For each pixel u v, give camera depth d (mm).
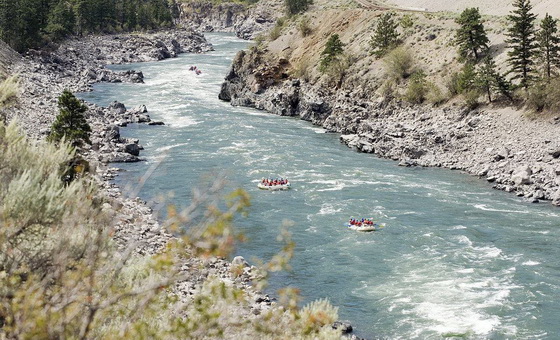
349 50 124312
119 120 93375
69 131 55062
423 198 59250
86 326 10227
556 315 34906
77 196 13180
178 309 12594
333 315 15742
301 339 14453
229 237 11461
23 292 10258
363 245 46219
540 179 63344
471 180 67000
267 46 145875
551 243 46656
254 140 85188
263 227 49719
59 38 188000
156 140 83188
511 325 33812
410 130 85875
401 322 34375
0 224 11977
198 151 77062
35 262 11938
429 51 108000
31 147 15141
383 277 40531
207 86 138125
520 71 84250
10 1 160000
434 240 47312
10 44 160125
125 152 72438
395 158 76938
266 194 59188
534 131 75438
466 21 97812
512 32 92250
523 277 40156
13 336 9992
